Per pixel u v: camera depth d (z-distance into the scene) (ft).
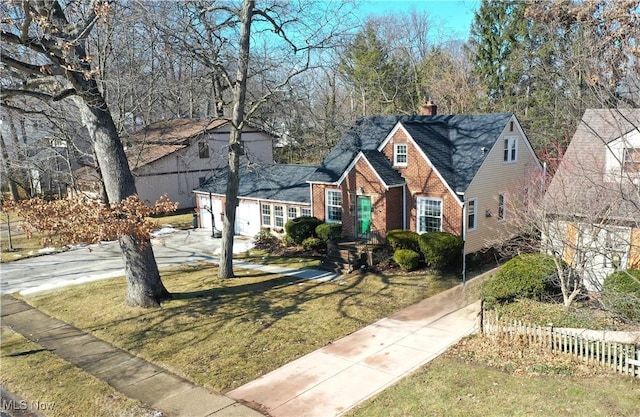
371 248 70.59
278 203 91.40
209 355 44.04
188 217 123.44
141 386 39.01
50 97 48.16
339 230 78.18
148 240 53.26
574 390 33.40
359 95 147.23
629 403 31.22
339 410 33.68
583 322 41.01
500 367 37.96
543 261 48.62
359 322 50.47
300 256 80.28
